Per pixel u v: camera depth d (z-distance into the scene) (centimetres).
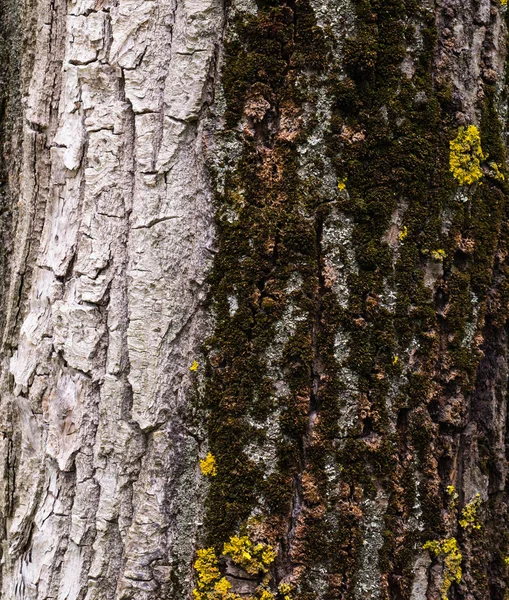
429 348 208
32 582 209
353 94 207
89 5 208
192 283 208
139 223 207
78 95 209
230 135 207
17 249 213
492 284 213
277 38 207
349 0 207
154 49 207
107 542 207
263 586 205
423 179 208
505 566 212
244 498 206
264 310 207
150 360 207
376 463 206
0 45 219
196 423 207
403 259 208
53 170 210
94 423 208
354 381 206
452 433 209
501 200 212
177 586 207
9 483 213
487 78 212
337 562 206
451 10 210
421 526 207
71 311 208
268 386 206
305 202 207
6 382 213
